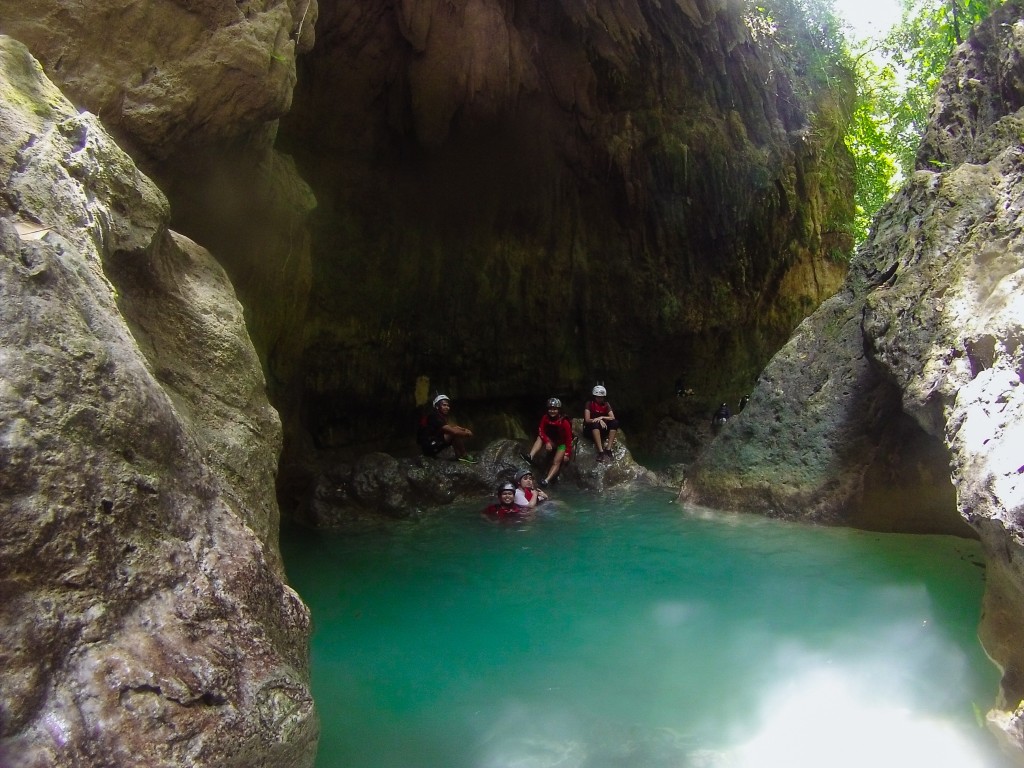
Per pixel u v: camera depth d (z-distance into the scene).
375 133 10.55
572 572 5.82
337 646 4.44
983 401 3.83
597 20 11.32
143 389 2.34
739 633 4.44
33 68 3.19
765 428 7.39
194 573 2.20
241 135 4.97
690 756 3.09
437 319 11.98
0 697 1.67
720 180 13.26
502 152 11.63
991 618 3.64
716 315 14.10
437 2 9.84
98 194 3.04
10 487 1.88
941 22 12.23
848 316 7.27
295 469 8.84
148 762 1.77
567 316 13.21
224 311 3.80
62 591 1.88
